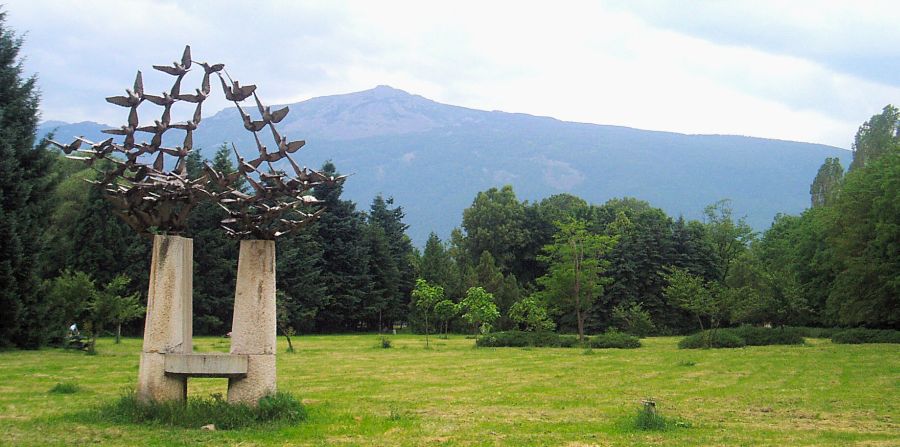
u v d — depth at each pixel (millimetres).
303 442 12828
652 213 84250
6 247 35000
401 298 78438
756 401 19266
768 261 72188
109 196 14992
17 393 19078
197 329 59781
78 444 12328
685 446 12789
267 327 15133
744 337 45469
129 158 15148
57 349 37188
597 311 71375
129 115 15055
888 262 44719
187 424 14008
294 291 66438
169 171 15812
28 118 38594
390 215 86125
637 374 26922
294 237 67500
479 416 16266
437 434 13828
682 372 27703
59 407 16516
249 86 15461
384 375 26281
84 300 36281
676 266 71000
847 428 14859
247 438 13070
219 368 14594
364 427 14414
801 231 68812
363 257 73000
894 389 21875
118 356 33125
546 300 49000
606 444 12953
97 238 54594
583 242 49781
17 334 35969
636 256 71062
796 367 29406
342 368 29203
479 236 85125
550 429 14477
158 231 15406
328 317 71750
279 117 15664
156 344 14781
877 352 36344
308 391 21156
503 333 47062
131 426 13852
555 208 89312
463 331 70750
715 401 19281
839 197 53625
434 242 76812
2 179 35250
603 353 39094
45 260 48312
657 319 69938
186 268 15305
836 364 30422
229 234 15594
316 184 15812
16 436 12906
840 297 49000
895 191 45188
